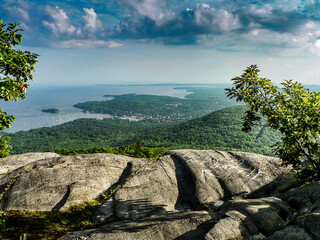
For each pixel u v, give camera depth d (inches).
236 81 240.7
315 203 169.2
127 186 281.9
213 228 157.4
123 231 181.6
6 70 215.5
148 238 170.4
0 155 590.9
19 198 255.4
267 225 161.5
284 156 239.9
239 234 154.7
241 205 192.1
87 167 325.4
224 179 296.0
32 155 405.7
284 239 122.0
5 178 298.8
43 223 222.1
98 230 191.9
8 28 215.6
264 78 226.1
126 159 373.4
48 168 314.8
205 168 321.4
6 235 201.3
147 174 310.7
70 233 196.9
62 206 247.1
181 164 342.0
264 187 279.4
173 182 298.7
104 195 274.1
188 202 261.7
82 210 244.1
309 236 116.2
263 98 229.8
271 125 226.8
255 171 312.8
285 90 217.8
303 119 202.7
